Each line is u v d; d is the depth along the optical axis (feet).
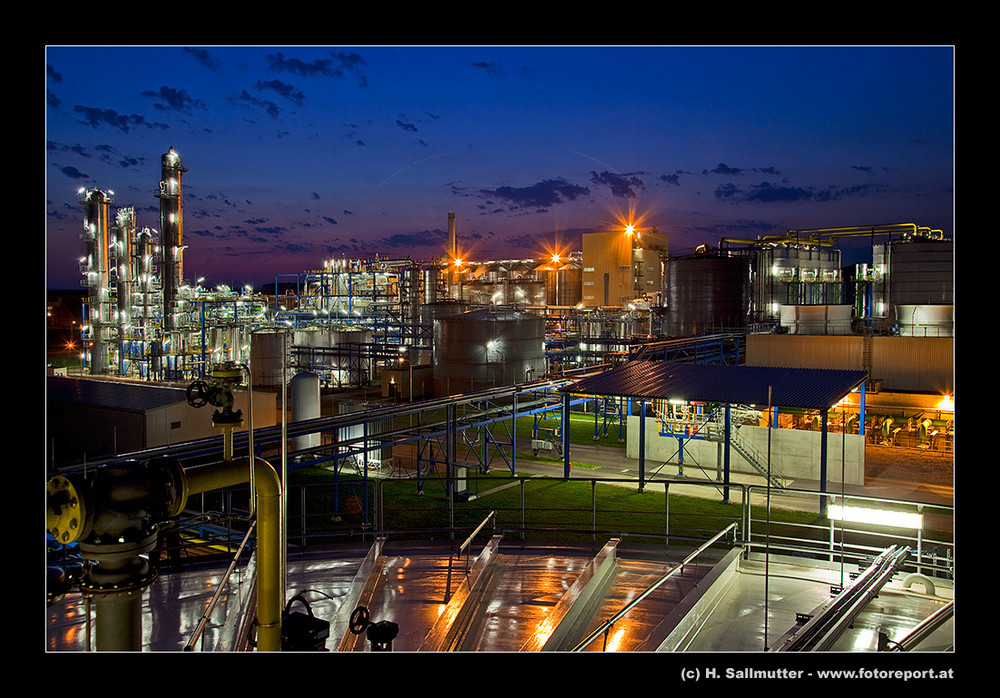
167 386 156.56
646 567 57.62
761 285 286.46
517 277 463.42
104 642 25.02
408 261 305.94
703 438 124.77
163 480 25.75
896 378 179.01
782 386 112.88
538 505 103.35
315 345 272.51
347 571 58.54
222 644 43.39
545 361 226.17
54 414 139.85
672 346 180.86
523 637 43.68
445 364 214.28
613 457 139.74
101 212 245.65
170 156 221.87
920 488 113.09
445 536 86.94
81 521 23.49
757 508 102.01
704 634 44.37
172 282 223.30
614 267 394.93
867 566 57.98
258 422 147.13
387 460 125.49
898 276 237.86
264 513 29.99
